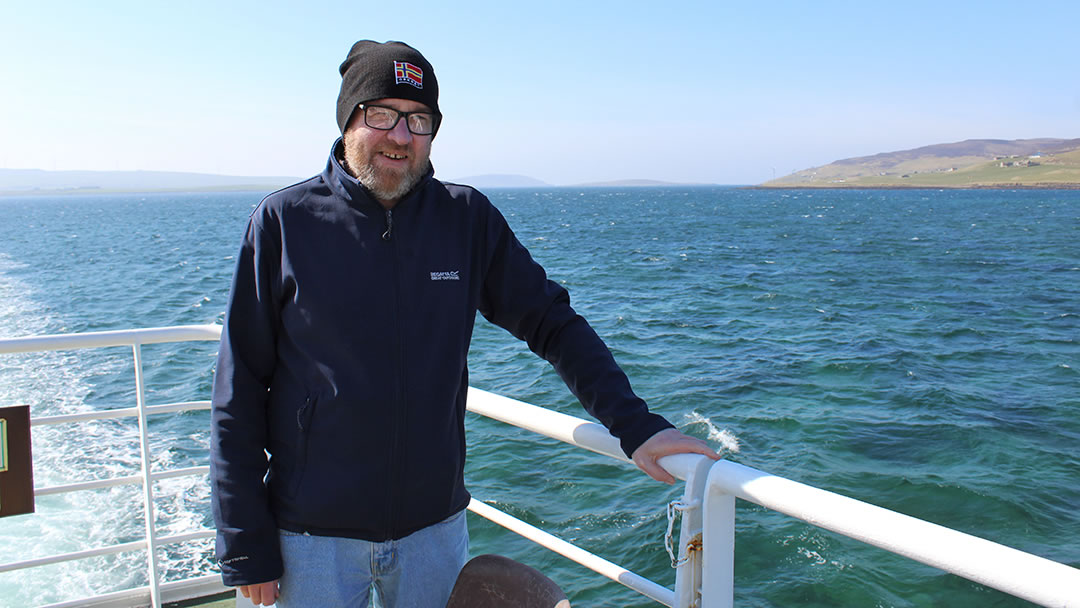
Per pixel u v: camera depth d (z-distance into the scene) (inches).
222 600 117.5
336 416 67.1
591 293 1060.5
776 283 1168.8
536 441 382.6
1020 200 5885.8
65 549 261.0
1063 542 308.5
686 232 2443.4
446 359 70.5
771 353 658.2
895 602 250.4
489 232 75.0
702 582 58.6
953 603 247.9
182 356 619.5
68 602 110.9
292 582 70.4
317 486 67.9
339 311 66.7
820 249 1786.4
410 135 66.7
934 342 716.7
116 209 6323.8
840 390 532.1
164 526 279.7
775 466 389.7
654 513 303.3
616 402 66.3
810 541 285.7
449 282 70.7
